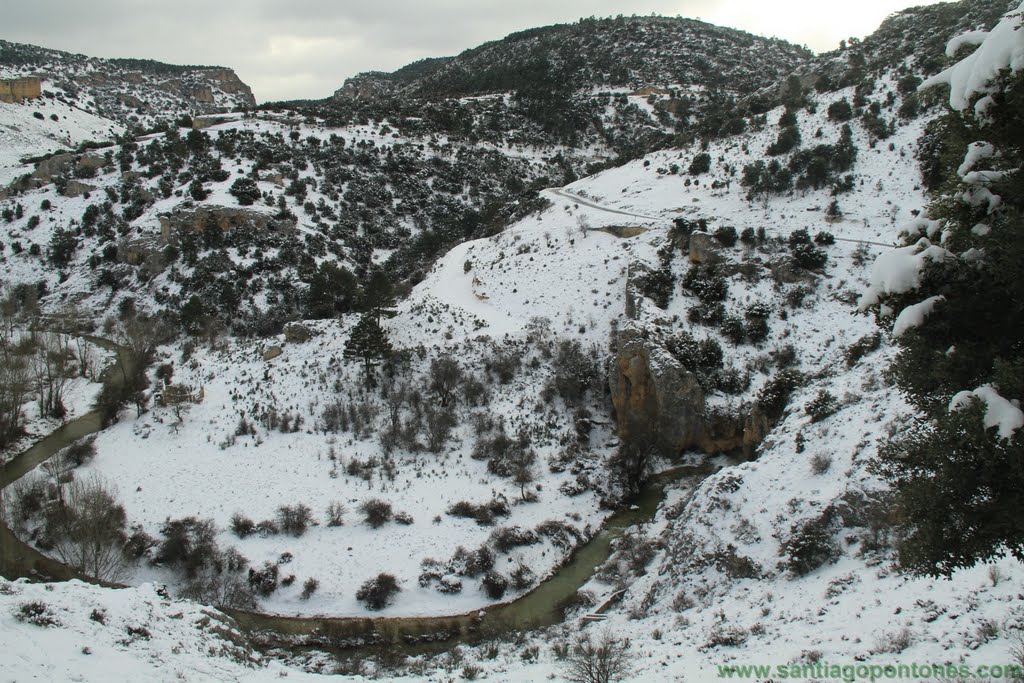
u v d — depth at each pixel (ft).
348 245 309.22
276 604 108.47
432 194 377.50
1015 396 36.73
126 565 113.91
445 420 161.27
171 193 317.83
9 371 170.50
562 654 75.77
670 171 271.08
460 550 119.14
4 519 124.77
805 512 93.61
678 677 58.23
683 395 155.22
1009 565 59.77
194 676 56.24
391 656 93.35
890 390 109.91
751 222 210.18
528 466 146.82
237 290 255.29
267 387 182.60
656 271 193.06
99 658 54.60
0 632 54.75
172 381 189.26
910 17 333.01
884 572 73.97
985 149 41.39
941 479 39.19
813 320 172.55
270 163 353.31
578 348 181.98
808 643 60.95
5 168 403.34
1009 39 36.52
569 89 531.09
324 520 127.65
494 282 229.04
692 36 635.25
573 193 285.43
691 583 93.91
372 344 174.29
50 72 638.12
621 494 141.90
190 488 138.51
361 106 472.44
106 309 262.88
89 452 150.51
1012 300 39.78
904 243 47.29
